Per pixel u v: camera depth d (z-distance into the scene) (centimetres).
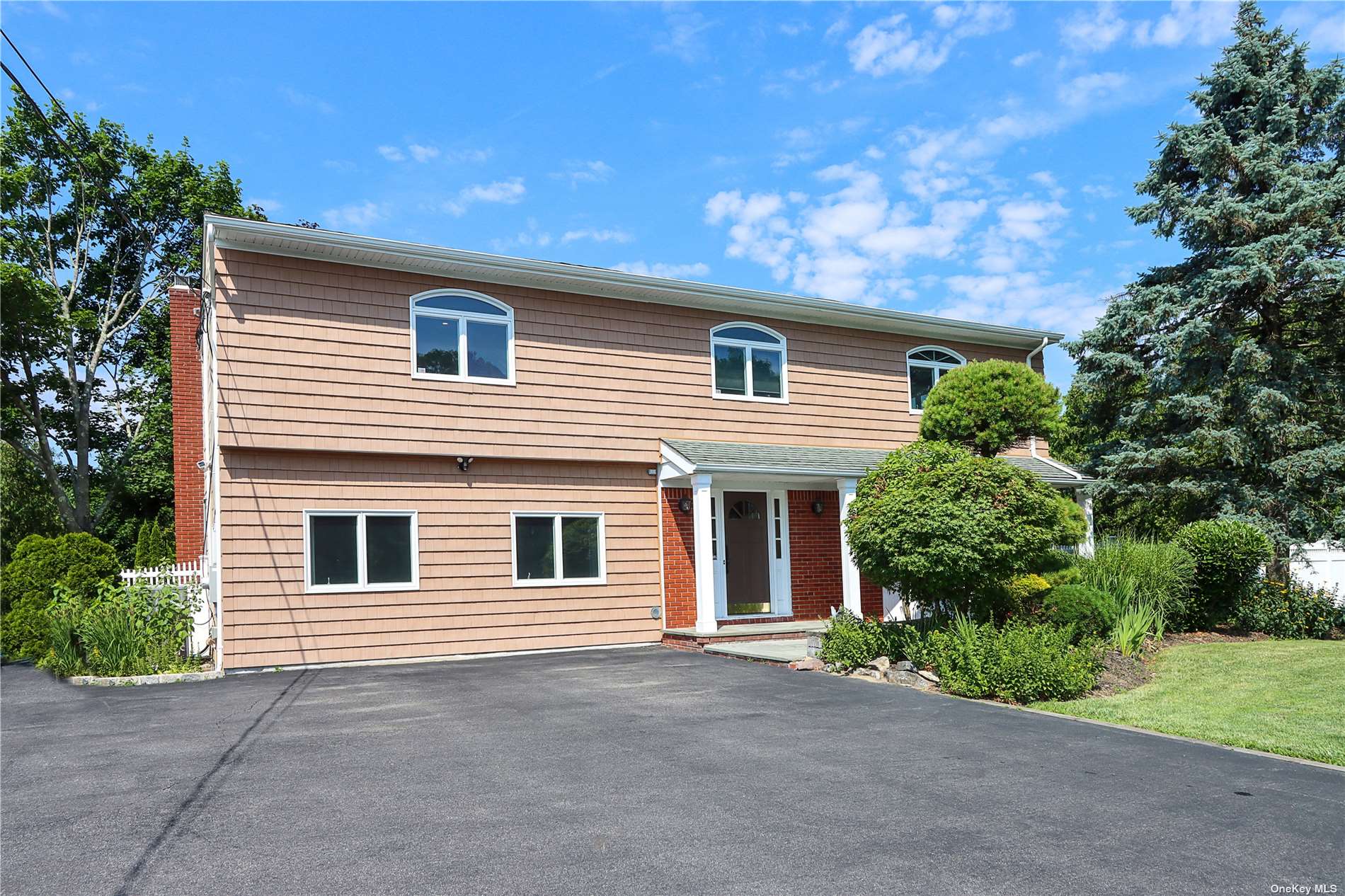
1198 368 2045
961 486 1120
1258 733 812
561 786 627
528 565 1438
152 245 2988
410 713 894
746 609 1620
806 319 1738
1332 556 1750
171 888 452
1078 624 1212
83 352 3014
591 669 1198
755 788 626
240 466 1247
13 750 766
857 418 1783
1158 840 524
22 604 1520
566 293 1506
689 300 1603
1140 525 2264
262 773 666
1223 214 1988
